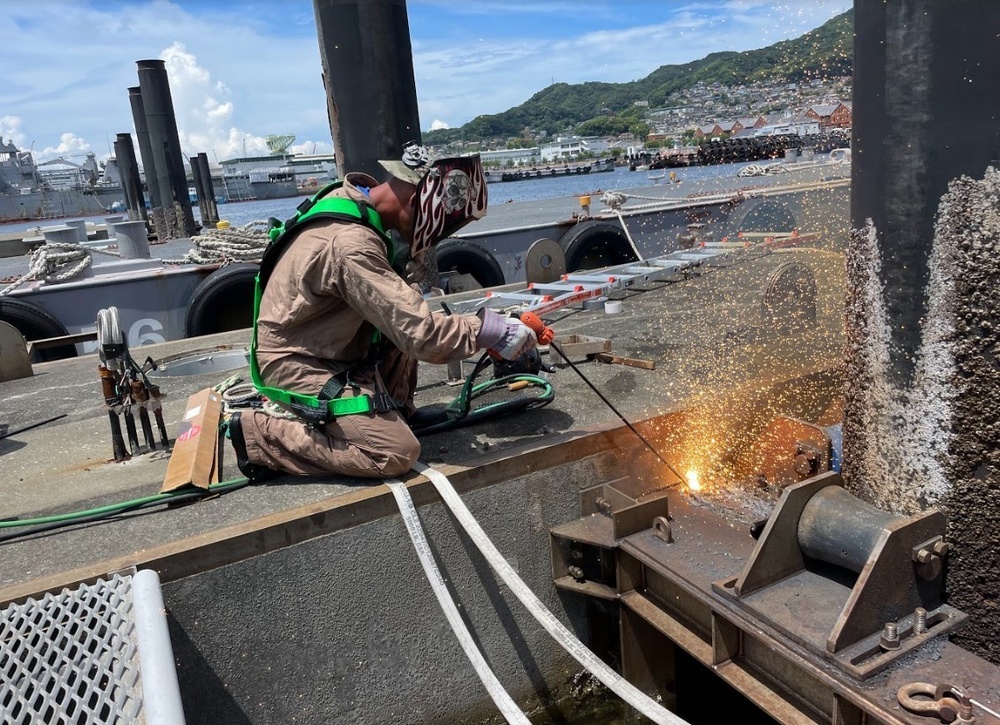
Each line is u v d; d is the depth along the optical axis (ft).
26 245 45.91
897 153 7.29
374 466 9.61
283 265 9.41
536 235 34.37
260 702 8.98
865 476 8.43
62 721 6.38
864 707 6.63
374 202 9.63
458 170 9.64
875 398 8.09
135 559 8.18
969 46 6.56
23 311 25.91
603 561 10.57
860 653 7.06
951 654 7.14
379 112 22.08
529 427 11.53
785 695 7.93
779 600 8.00
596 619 11.33
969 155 6.76
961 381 7.21
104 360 11.69
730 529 10.09
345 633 9.41
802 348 15.15
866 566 7.16
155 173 50.21
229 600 8.64
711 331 16.97
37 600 7.72
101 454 12.43
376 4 21.36
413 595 9.83
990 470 7.20
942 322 7.23
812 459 10.33
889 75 7.20
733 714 11.24
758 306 19.30
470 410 12.46
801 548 8.39
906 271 7.45
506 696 8.18
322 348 9.54
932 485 7.63
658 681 11.00
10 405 15.92
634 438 11.37
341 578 9.29
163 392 15.79
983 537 7.38
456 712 10.40
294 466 10.11
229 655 8.72
